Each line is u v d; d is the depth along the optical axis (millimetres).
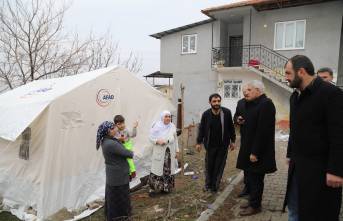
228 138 5805
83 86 6535
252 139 4684
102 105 6855
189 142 10648
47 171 5879
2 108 7023
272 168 4594
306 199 2973
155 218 5246
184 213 5332
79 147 6379
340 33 15328
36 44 15133
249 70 17469
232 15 18312
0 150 6758
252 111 4680
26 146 6281
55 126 6020
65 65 16109
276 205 5102
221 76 18672
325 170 2879
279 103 16562
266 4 16406
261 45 17562
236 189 6047
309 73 2941
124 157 5055
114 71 7199
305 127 2961
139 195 6590
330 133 2764
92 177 6574
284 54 16922
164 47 21156
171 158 6430
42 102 6117
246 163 4742
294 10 16500
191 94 20219
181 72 20562
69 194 6180
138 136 7566
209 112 5797
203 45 19547
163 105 8195
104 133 5047
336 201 2912
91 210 6090
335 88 2809
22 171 6383
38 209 5805
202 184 6703
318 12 15836
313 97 2896
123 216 5109
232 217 4844
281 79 16219
